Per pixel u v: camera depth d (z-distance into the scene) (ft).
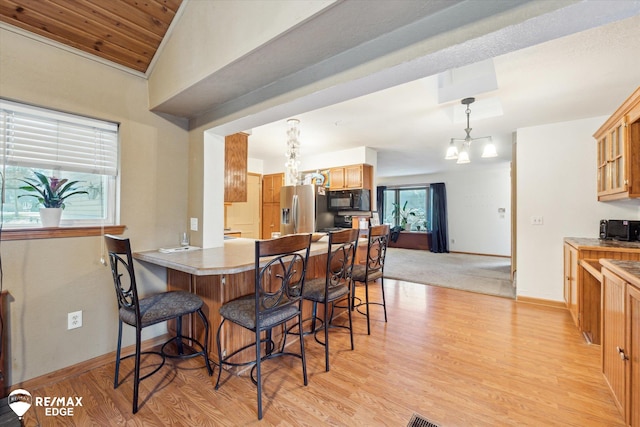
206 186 8.02
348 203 16.28
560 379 6.23
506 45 3.91
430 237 27.66
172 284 7.79
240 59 5.18
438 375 6.39
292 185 15.83
